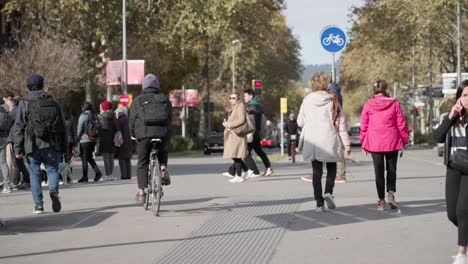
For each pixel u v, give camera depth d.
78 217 14.66
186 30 58.59
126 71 51.75
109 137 25.06
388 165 15.12
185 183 22.38
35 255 10.78
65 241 11.92
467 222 9.43
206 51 75.12
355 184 21.05
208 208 15.89
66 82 49.12
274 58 88.69
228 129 22.38
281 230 12.77
